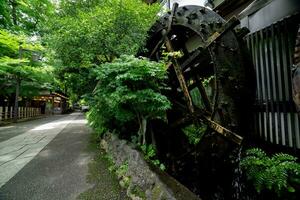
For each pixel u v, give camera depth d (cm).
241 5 508
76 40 576
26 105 1942
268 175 272
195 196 235
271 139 356
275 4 396
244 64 373
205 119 407
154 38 574
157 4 656
